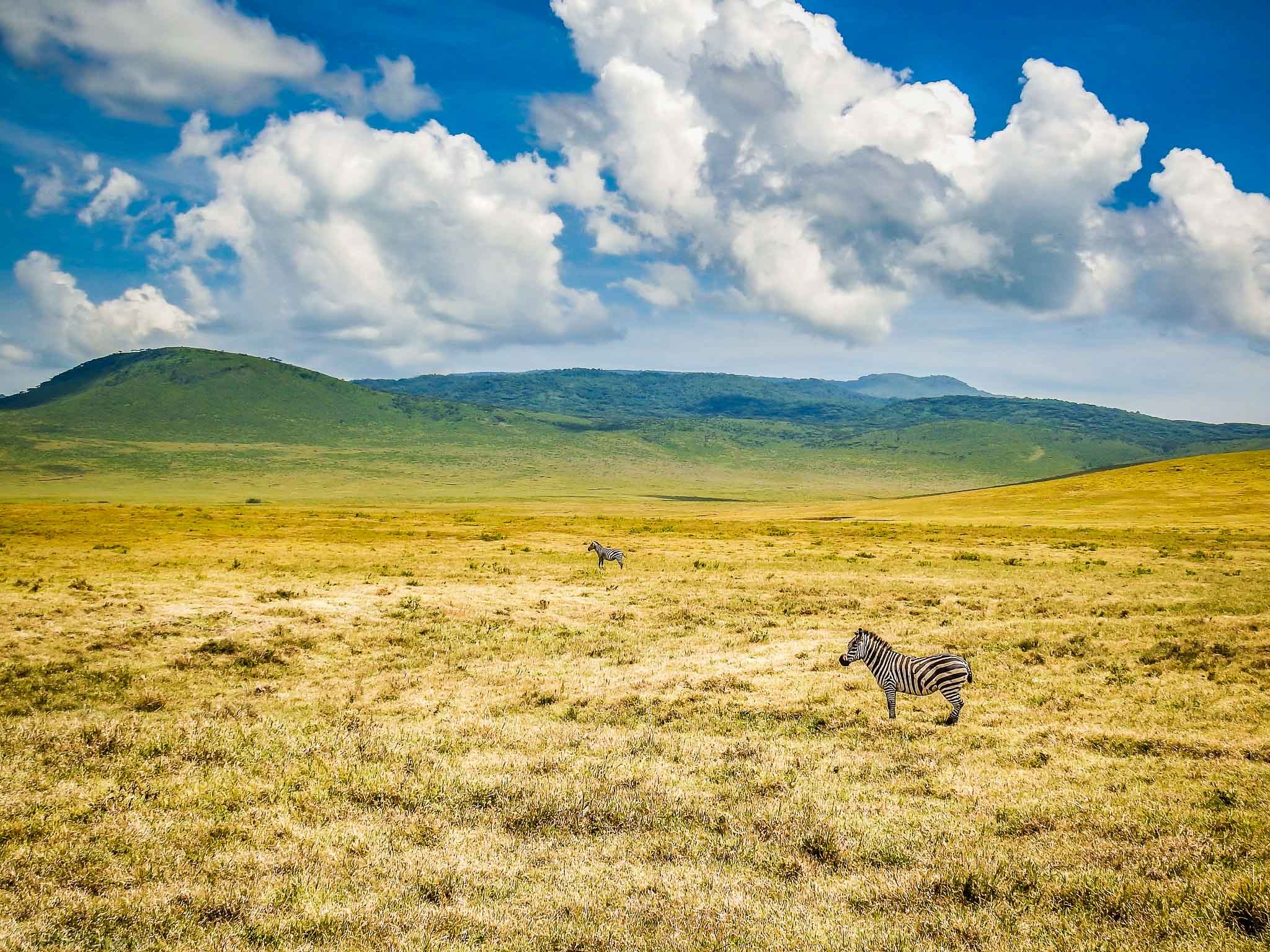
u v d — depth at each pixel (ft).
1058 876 34.50
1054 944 28.99
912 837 39.58
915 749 54.34
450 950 29.35
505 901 33.58
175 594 111.65
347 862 37.11
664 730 61.00
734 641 93.81
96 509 333.83
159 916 31.55
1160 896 31.81
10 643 79.66
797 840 39.86
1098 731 55.26
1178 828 38.34
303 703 68.80
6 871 34.60
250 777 48.08
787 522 322.75
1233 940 28.19
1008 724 58.95
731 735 59.36
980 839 39.29
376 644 90.89
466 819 42.91
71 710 63.82
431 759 52.42
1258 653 73.05
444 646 90.94
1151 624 90.07
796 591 129.90
